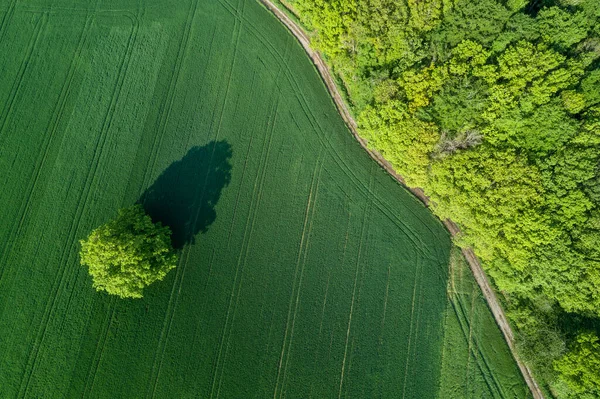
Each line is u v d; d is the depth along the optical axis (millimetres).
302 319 38719
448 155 35406
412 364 37719
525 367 36906
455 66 34438
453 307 38781
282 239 40531
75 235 40781
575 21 32656
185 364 37938
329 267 39875
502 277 36062
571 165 32312
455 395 36875
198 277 39719
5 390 37594
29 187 42062
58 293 39500
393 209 41031
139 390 37562
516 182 33406
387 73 36719
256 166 42219
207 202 41469
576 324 33562
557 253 32688
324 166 42156
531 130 33656
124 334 38531
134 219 37750
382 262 39969
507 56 33625
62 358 38156
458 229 40188
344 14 37438
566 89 33156
